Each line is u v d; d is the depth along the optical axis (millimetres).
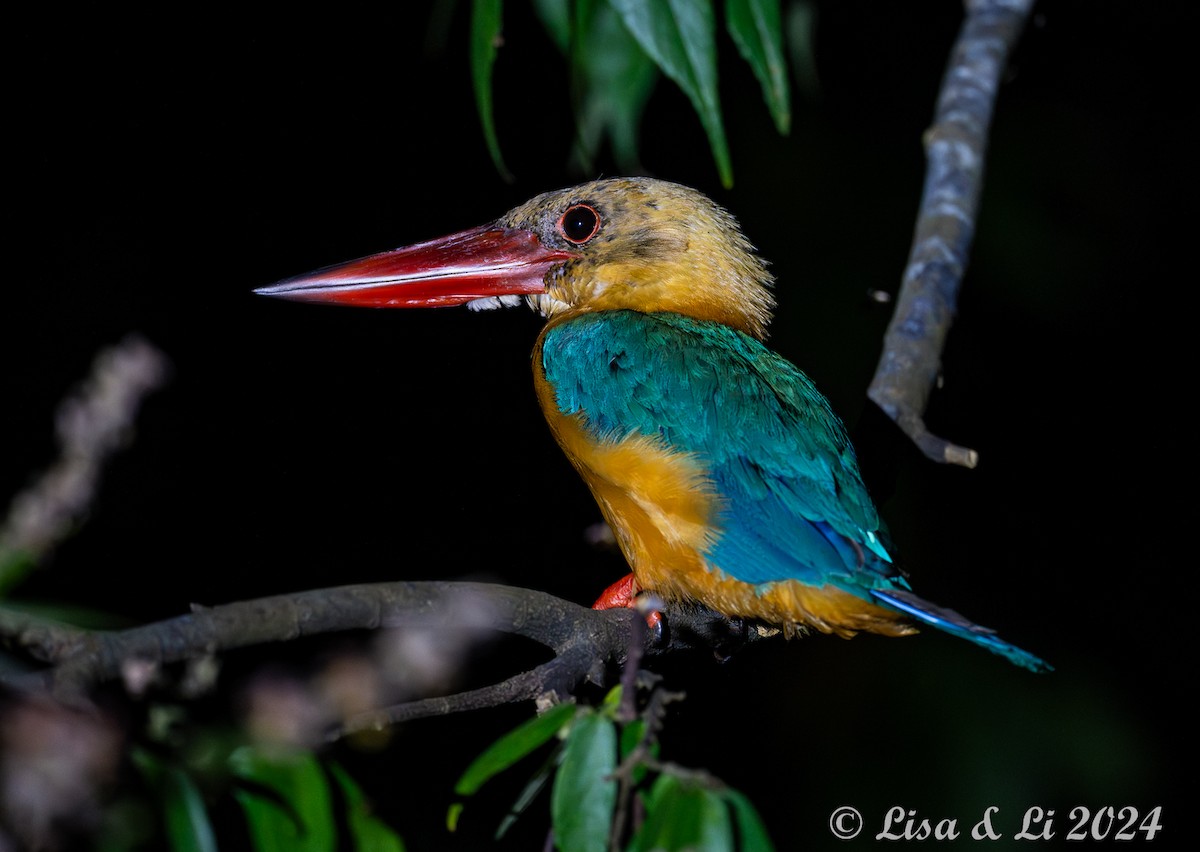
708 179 13656
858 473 6875
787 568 6562
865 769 10562
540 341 7824
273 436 13047
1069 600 12219
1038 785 10430
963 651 11008
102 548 11695
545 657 10195
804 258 13156
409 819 9453
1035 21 11219
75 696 3754
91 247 13125
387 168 14188
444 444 13297
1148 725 11156
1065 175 13203
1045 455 13086
